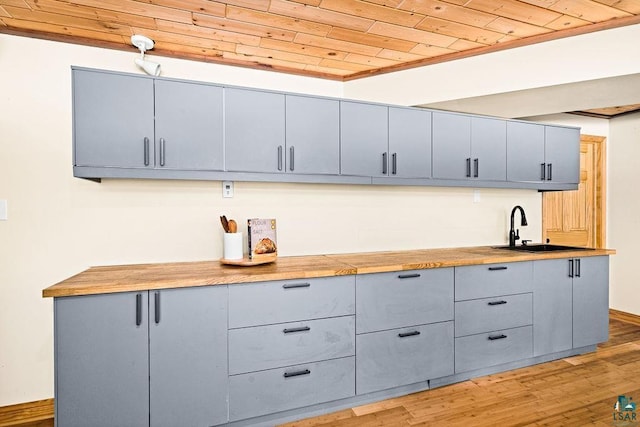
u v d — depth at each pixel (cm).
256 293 186
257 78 262
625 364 265
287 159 223
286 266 213
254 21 206
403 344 218
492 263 243
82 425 162
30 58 208
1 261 204
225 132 210
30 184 207
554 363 267
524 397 218
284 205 257
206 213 239
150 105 197
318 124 231
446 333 229
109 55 224
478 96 262
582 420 193
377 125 247
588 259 280
